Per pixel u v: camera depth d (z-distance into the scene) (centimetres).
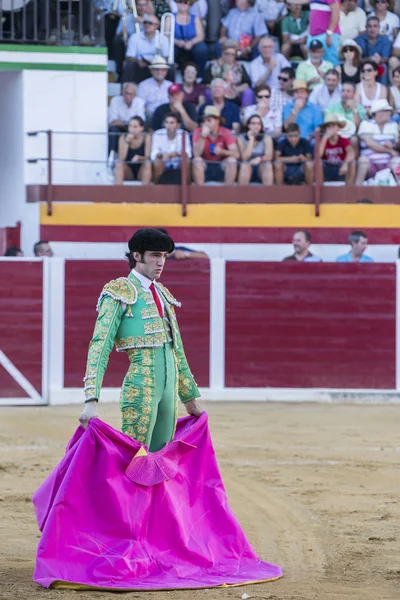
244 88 3366
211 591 1069
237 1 3425
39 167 3322
